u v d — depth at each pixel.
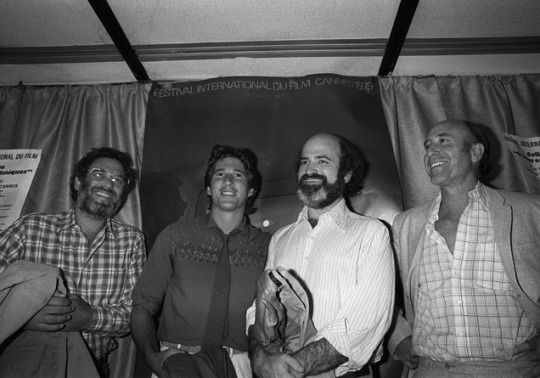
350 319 1.53
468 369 1.61
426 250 1.81
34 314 1.70
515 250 1.66
